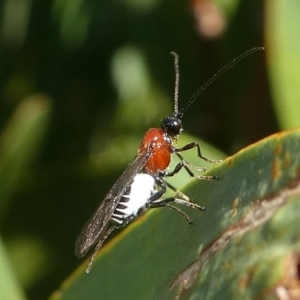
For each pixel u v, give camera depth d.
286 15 0.05
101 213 0.05
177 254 0.05
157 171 0.06
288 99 0.05
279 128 0.05
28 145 0.06
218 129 0.06
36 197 0.06
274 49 0.05
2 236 0.06
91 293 0.05
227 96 0.06
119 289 0.05
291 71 0.05
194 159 0.06
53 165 0.06
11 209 0.06
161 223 0.05
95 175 0.06
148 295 0.05
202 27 0.06
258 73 0.06
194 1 0.06
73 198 0.06
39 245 0.06
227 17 0.06
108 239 0.06
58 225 0.06
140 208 0.06
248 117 0.06
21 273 0.06
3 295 0.05
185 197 0.05
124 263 0.05
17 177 0.06
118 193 0.05
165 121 0.06
